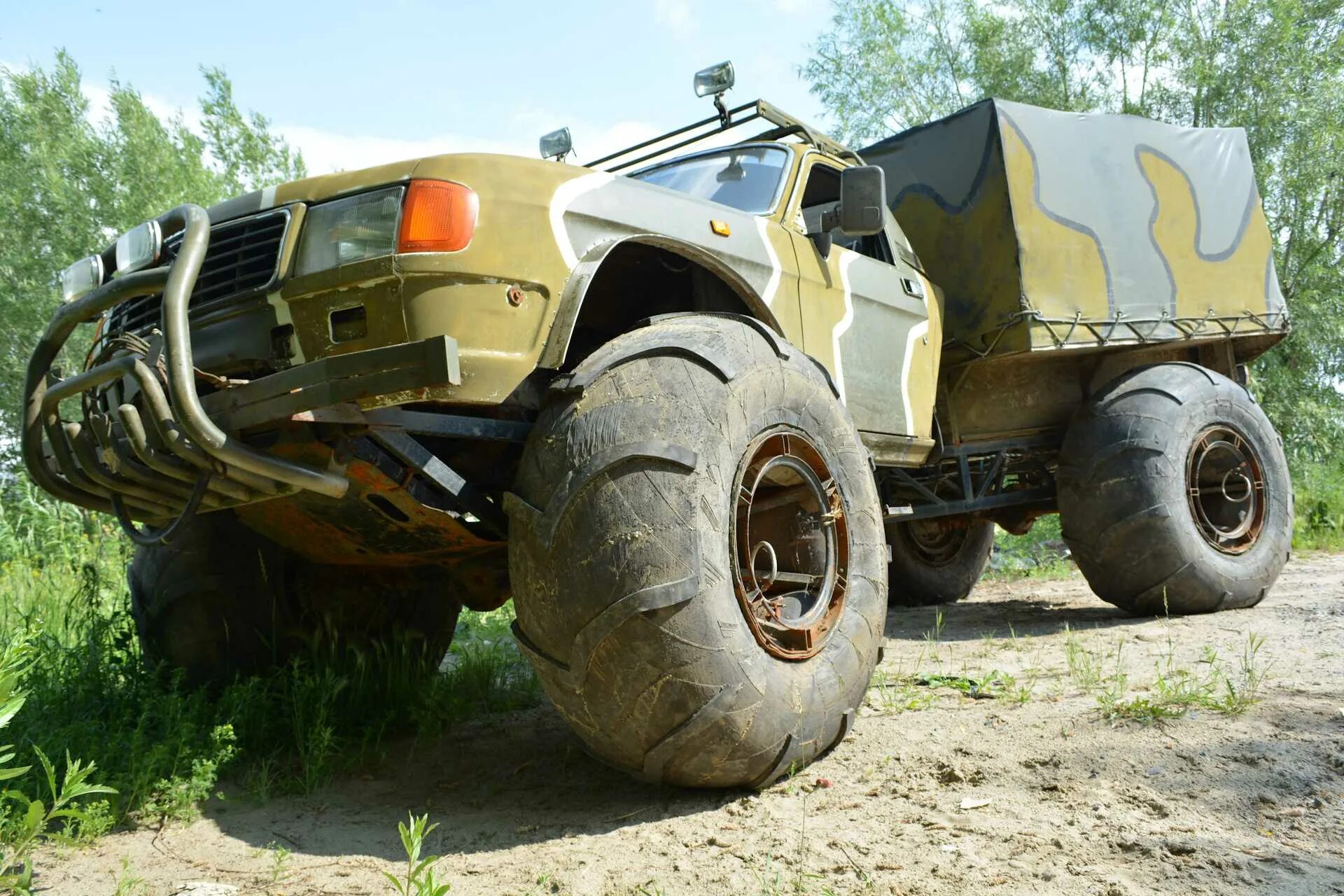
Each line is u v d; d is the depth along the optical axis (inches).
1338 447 556.1
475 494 108.0
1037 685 145.3
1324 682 131.4
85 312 97.1
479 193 100.1
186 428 84.1
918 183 214.4
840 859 83.2
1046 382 218.7
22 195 683.4
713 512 97.7
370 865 88.8
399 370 85.4
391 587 158.6
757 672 97.6
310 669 140.0
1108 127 217.3
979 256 202.2
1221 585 197.8
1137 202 215.6
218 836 98.7
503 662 176.4
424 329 95.5
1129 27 618.5
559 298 103.9
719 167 162.6
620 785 109.8
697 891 78.5
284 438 98.6
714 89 164.7
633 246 127.5
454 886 82.2
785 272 140.5
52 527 307.4
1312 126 561.3
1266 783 94.9
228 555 135.0
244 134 756.0
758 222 139.9
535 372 105.5
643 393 98.9
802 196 154.8
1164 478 195.9
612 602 91.5
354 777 120.3
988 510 250.1
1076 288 202.5
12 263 677.3
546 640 94.5
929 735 119.1
